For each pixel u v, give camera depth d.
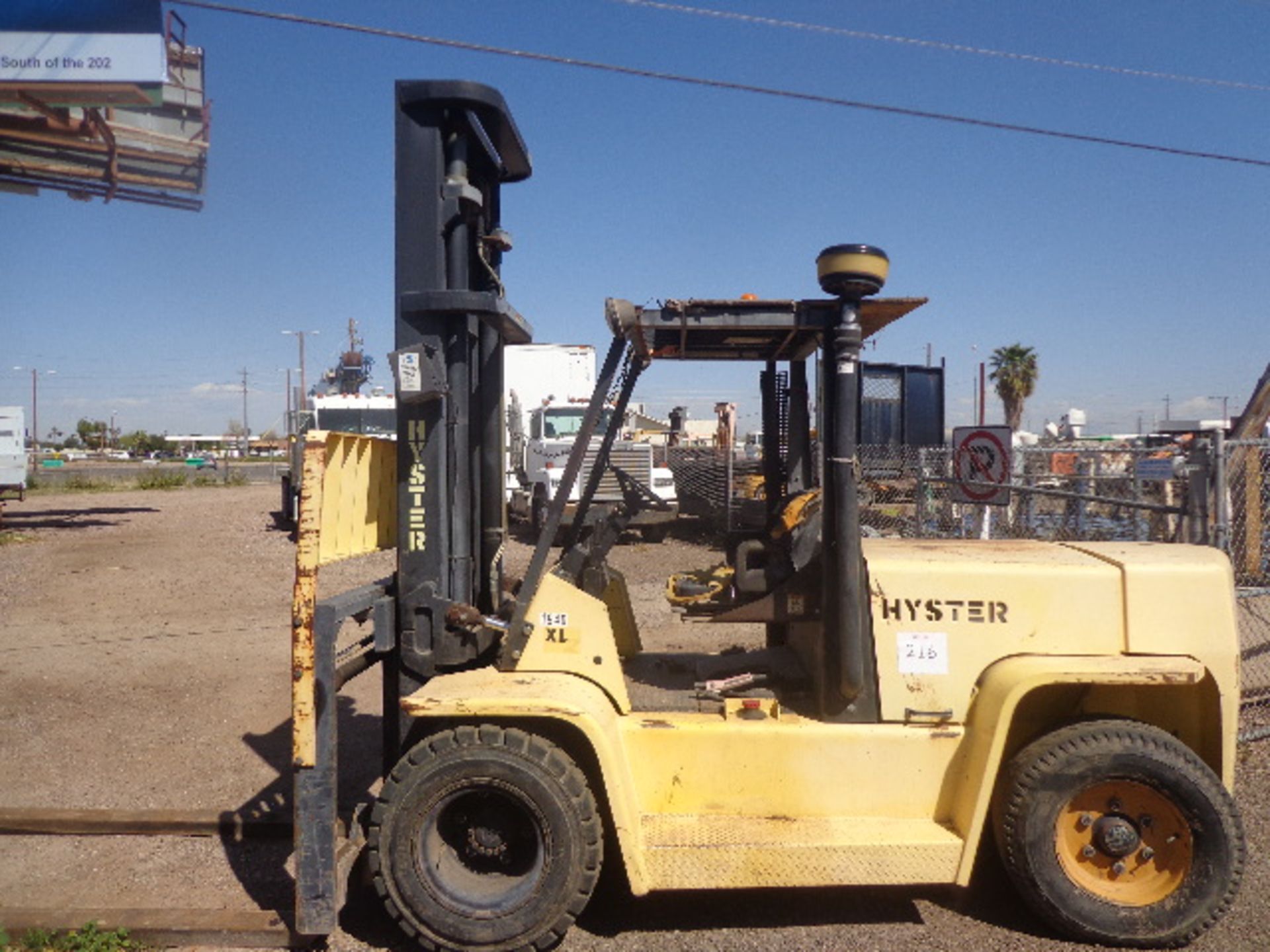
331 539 4.04
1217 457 6.23
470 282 4.86
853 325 4.04
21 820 5.07
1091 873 3.96
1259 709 6.89
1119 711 4.31
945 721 4.03
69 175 20.84
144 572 14.93
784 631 5.20
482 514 4.90
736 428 13.21
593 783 4.00
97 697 7.78
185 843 4.95
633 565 13.95
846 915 4.18
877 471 13.49
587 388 20.53
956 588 4.08
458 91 4.28
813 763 4.00
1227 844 3.79
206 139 21.92
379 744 6.49
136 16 18.58
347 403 23.97
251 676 8.45
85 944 3.82
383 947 3.93
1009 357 41.41
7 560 16.33
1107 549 4.50
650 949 3.89
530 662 4.14
